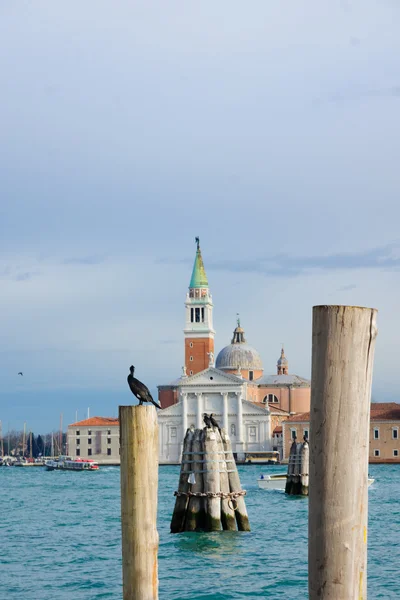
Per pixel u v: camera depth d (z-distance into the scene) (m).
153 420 21.56
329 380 12.73
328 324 12.73
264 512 78.88
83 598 39.44
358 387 12.74
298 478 100.62
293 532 60.59
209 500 54.59
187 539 53.59
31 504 98.81
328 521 12.77
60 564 49.03
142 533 21.45
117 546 56.47
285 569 45.25
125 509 21.55
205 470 54.78
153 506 21.56
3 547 56.94
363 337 12.73
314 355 12.89
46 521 75.19
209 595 39.34
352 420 12.73
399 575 43.84
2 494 122.06
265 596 39.06
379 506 85.38
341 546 12.74
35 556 52.38
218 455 55.12
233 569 45.28
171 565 46.41
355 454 12.75
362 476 12.80
